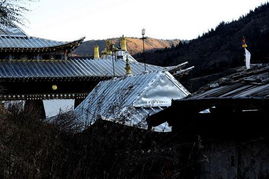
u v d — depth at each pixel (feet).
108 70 172.14
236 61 309.63
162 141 28.53
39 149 29.40
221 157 24.06
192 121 26.30
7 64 166.61
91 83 173.17
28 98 162.50
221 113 23.93
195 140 26.18
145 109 55.93
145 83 59.21
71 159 29.58
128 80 64.85
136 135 29.76
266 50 311.47
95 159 29.84
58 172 26.53
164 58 483.51
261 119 21.11
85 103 63.82
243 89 21.31
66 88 169.99
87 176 27.89
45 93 166.71
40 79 160.15
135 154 28.35
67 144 34.47
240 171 22.41
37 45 172.55
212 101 21.12
